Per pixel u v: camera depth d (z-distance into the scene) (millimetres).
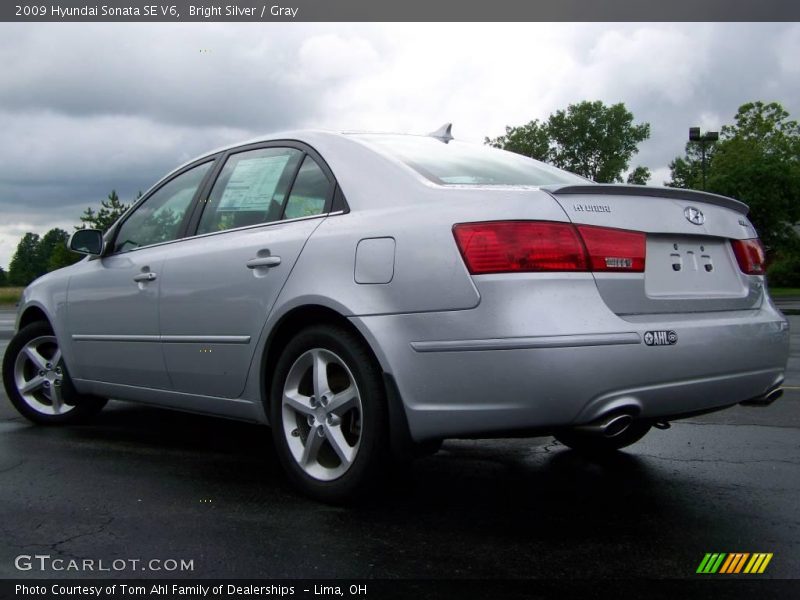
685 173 79938
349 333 3324
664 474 4051
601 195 3145
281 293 3564
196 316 4004
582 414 2873
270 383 3762
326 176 3693
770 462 4289
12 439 4855
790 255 45500
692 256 3381
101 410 5801
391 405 3148
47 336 5242
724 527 3213
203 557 2869
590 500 3586
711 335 3158
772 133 62031
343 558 2859
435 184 3330
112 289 4582
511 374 2871
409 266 3119
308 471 3512
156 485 3801
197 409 4160
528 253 2918
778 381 3541
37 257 132375
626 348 2912
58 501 3545
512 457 4434
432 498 3609
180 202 4504
